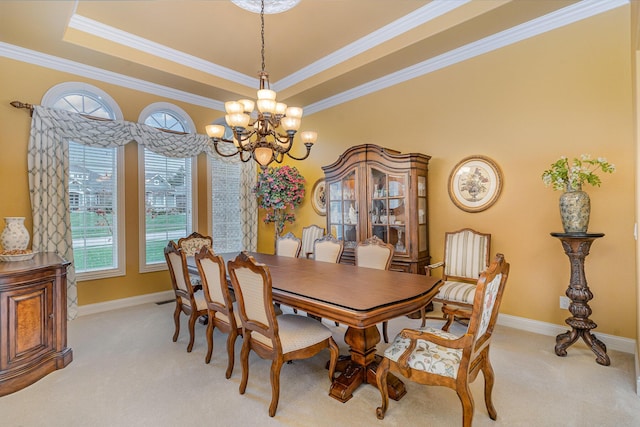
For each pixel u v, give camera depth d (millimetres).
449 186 3633
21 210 3428
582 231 2496
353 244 4164
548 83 2977
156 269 4441
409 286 2180
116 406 1987
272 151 2881
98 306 3934
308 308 1909
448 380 1599
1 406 1992
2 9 2734
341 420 1838
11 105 3375
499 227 3289
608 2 2662
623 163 2623
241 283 2033
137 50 3742
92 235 3947
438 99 3729
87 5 3066
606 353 2527
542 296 3035
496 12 2844
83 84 3824
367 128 4469
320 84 4387
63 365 2480
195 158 4863
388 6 3143
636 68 2209
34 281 2322
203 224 4953
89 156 3928
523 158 3131
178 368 2475
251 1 3010
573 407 1921
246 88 4820
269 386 2213
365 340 2213
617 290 2654
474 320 1523
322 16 3287
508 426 1763
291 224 5625
